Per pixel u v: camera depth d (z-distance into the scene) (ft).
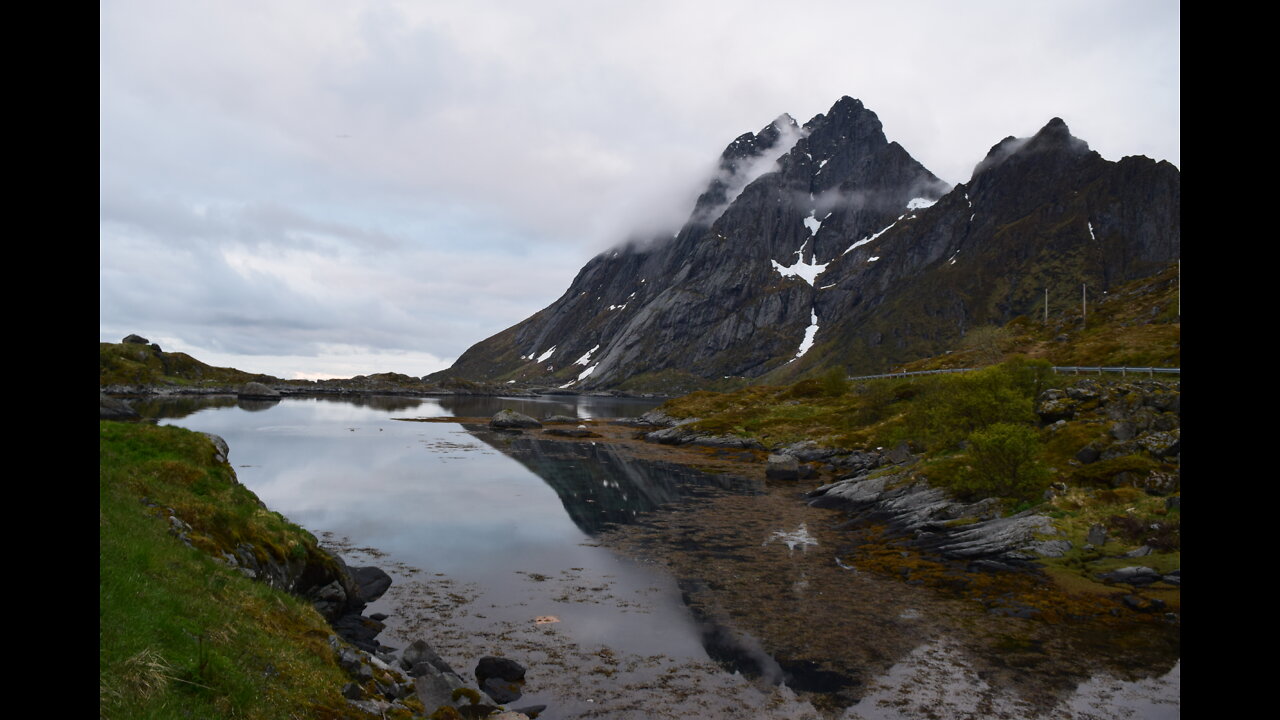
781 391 511.81
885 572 120.57
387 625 90.43
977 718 68.64
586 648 85.05
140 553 52.37
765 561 127.85
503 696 70.74
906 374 397.60
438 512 167.53
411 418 493.77
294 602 66.18
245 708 40.32
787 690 74.49
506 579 113.80
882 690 74.54
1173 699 72.64
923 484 171.22
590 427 497.05
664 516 171.22
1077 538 120.98
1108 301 432.66
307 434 342.44
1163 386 185.16
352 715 48.21
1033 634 90.74
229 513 79.36
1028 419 188.65
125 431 89.97
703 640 88.48
